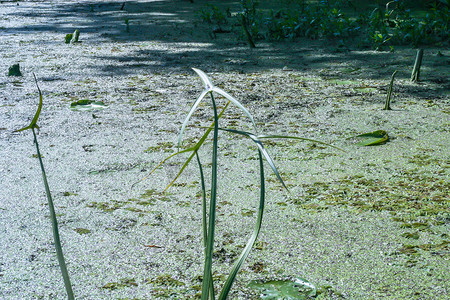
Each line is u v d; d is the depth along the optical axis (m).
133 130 3.58
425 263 2.48
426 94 4.14
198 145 1.77
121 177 3.06
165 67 4.96
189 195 2.92
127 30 6.78
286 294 2.36
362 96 4.14
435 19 5.82
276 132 3.55
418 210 2.77
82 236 2.65
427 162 3.15
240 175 3.08
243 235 2.65
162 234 2.66
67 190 2.95
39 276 2.45
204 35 6.48
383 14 6.45
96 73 4.78
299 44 5.82
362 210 2.79
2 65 4.99
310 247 2.58
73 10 9.29
